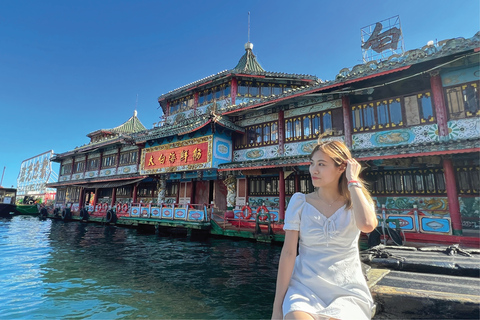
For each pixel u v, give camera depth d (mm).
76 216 28297
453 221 8750
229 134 17375
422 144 9156
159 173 19531
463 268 3488
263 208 14383
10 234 17922
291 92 13406
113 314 5484
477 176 9938
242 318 5309
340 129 12859
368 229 1546
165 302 6066
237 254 10859
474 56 9164
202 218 15820
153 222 18016
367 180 12398
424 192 11047
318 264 1721
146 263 9570
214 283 7309
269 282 7363
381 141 11461
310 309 1504
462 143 8359
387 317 2650
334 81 11664
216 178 19156
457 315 2395
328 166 1854
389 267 4023
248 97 19484
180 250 11914
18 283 7410
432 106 10492
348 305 1521
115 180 24219
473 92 9602
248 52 24016
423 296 2545
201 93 21750
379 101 11852
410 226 9109
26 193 49625
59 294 6578
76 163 33062
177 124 21172
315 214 1795
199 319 5258
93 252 11680
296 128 14547
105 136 32906
